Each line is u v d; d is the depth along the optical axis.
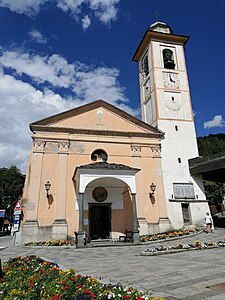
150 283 5.39
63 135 20.53
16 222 17.03
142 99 28.48
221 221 25.28
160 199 20.83
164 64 26.69
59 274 5.73
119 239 17.83
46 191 18.62
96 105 22.41
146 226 19.56
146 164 21.78
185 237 17.02
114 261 9.16
